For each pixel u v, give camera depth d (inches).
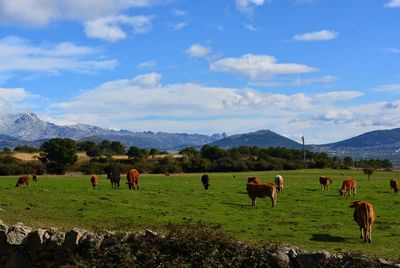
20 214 1115.9
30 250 770.2
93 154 6087.6
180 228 744.3
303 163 5516.7
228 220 1141.1
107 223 1059.9
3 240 789.2
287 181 2982.3
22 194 1547.7
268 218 1188.5
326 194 1941.4
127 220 1101.7
